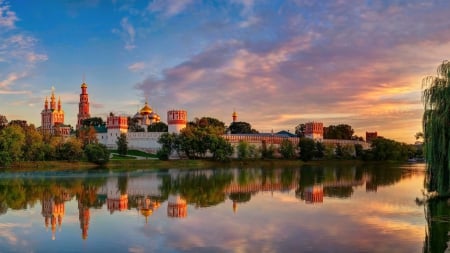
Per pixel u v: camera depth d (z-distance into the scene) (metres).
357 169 157.62
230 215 54.03
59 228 46.94
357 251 37.00
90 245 39.78
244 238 41.62
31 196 74.44
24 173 129.00
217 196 73.38
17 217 53.75
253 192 79.25
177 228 46.31
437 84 47.59
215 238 41.81
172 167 166.50
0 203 66.00
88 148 159.50
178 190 83.06
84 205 63.59
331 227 46.12
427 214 53.50
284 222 49.09
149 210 58.53
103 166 158.75
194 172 137.75
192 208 59.88
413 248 37.84
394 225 46.97
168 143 190.12
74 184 95.50
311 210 57.38
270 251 37.19
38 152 152.50
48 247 39.25
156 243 40.25
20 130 152.00
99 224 48.88
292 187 88.38
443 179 46.81
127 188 87.00
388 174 127.69
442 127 46.22
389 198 69.06
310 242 40.00
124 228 46.62
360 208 58.62
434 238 41.16
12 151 142.12
